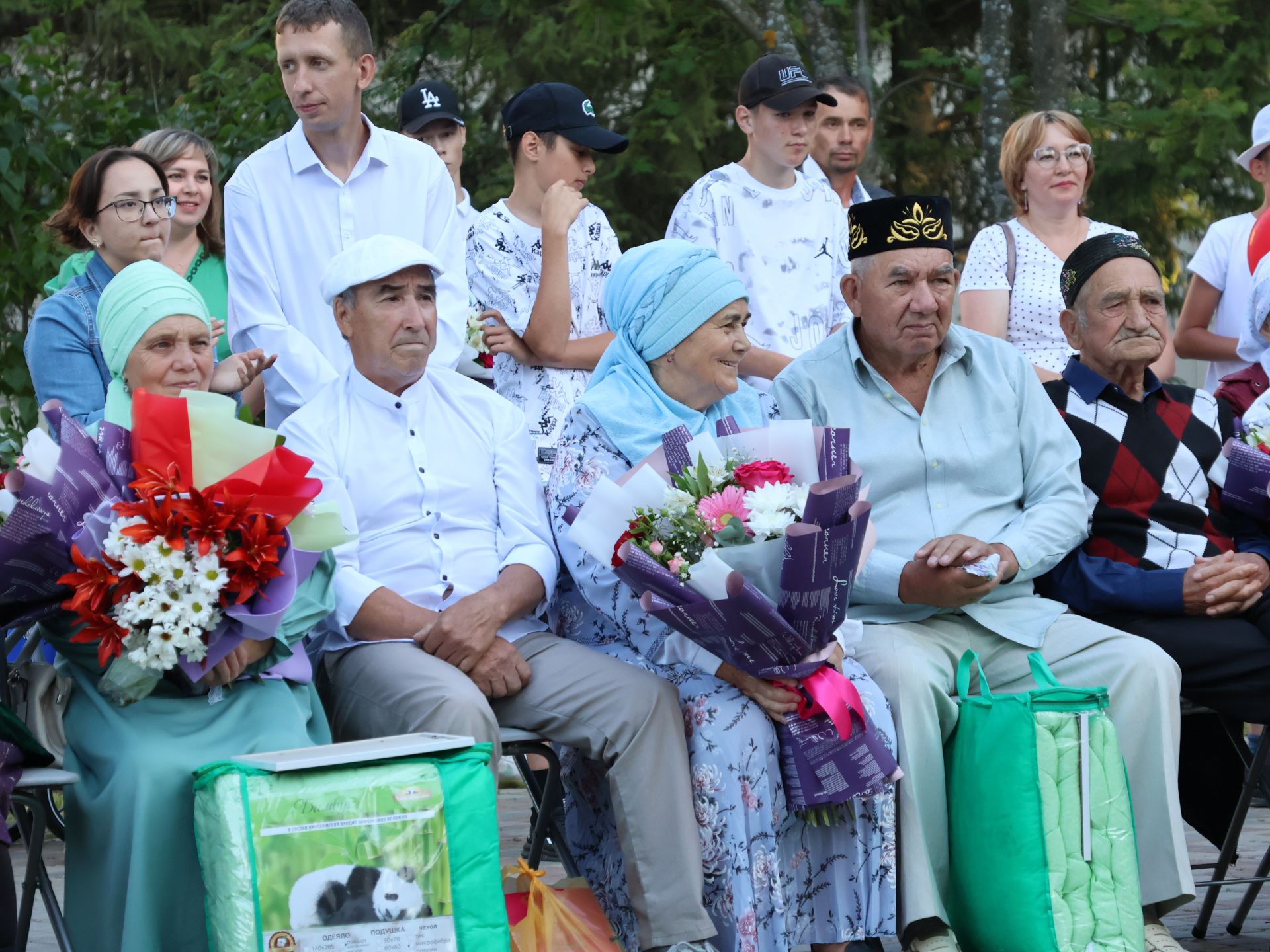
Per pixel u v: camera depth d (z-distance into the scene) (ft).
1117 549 36.91
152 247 37.81
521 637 32.81
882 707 32.09
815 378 36.91
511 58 109.60
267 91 70.44
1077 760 31.40
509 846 46.34
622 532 31.04
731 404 35.32
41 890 28.27
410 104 54.60
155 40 108.99
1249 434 37.01
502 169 105.50
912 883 31.55
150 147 43.45
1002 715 31.68
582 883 30.73
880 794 31.37
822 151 52.06
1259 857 45.37
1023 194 46.47
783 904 30.71
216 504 27.30
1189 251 111.96
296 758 25.91
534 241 43.96
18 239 62.08
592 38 106.93
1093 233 46.29
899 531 35.88
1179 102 104.17
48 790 28.78
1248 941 37.17
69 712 29.22
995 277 45.78
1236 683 35.09
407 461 33.22
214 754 27.81
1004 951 31.40
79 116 65.10
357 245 33.06
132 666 27.73
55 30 111.24
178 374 30.91
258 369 36.27
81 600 26.55
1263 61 107.24
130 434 28.43
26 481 26.99
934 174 117.50
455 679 30.45
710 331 33.73
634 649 33.45
